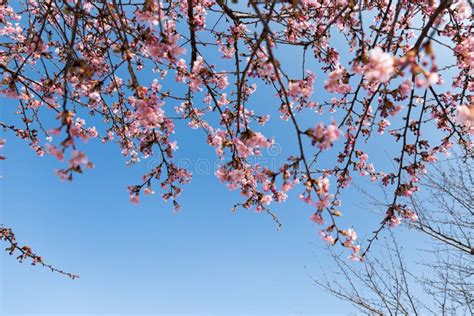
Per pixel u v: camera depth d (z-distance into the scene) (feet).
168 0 12.40
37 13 14.02
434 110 11.75
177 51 8.28
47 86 11.32
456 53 9.41
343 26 12.00
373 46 8.25
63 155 6.41
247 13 11.24
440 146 12.28
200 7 13.03
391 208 11.62
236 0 6.84
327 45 12.70
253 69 8.82
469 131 10.91
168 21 11.69
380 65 5.86
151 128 9.55
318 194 7.42
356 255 8.11
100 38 13.04
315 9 12.35
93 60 12.71
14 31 15.29
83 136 7.64
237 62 10.83
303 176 12.32
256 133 9.38
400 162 11.41
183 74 11.29
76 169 6.34
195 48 10.52
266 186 10.67
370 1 12.82
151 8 8.34
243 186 11.25
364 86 11.62
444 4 5.98
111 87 15.37
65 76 6.67
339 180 12.44
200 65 10.43
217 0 10.47
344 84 9.11
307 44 9.05
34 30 12.09
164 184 11.63
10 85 10.32
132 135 15.14
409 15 12.55
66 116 6.33
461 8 9.24
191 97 12.70
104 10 10.59
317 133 6.50
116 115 14.62
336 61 12.23
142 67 15.17
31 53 10.02
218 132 11.70
